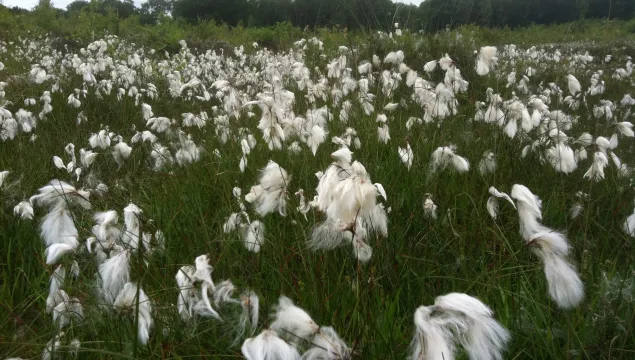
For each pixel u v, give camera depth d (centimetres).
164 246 237
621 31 1836
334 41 835
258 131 452
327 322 182
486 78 716
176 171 388
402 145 368
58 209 196
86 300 186
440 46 816
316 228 180
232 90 376
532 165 349
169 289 185
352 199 150
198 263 159
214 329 174
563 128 431
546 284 207
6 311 212
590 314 180
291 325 128
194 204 299
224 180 328
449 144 366
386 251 221
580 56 1035
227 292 152
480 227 248
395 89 596
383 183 297
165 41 1648
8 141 464
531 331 178
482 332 112
